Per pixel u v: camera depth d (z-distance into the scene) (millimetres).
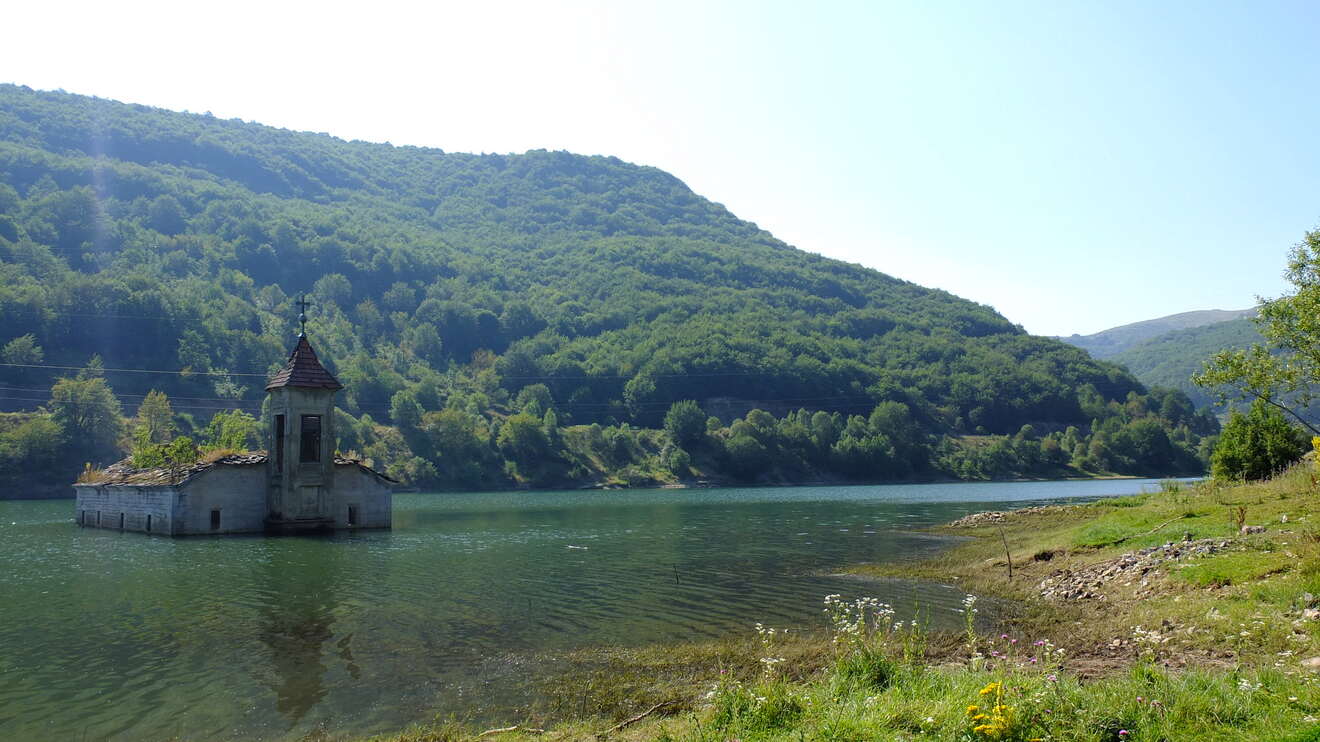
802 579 33031
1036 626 21844
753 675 17891
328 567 36812
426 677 18656
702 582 32375
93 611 26156
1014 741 10562
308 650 21109
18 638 22375
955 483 168625
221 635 22797
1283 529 26203
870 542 48375
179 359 163250
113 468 67000
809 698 13258
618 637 22562
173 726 15500
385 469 144000
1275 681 12664
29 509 87750
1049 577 29625
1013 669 14195
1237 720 11062
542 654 20703
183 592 29766
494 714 16047
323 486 53812
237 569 35969
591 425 178250
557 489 152625
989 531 52406
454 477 149875
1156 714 11164
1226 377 35250
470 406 175625
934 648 19453
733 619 24953
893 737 10977
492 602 27891
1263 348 35031
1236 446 49469
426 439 156500
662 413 195875
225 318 187875
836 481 170375
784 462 171625
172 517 50562
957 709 11656
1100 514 55625
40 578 33188
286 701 16938
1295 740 9914
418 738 14664
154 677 18594
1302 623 16750
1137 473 180500
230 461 52531
